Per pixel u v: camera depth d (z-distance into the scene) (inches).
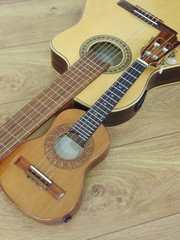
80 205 46.6
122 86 47.4
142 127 53.4
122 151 51.4
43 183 42.1
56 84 47.9
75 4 64.0
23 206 41.1
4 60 57.3
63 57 50.2
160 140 52.7
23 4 62.8
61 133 45.6
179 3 56.1
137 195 48.6
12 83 55.6
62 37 51.5
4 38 59.2
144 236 46.1
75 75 48.6
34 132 46.6
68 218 42.6
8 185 42.0
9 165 42.9
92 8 54.5
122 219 46.9
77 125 45.3
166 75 52.4
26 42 59.2
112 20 53.7
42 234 45.3
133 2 55.7
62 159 43.9
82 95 47.3
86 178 49.1
